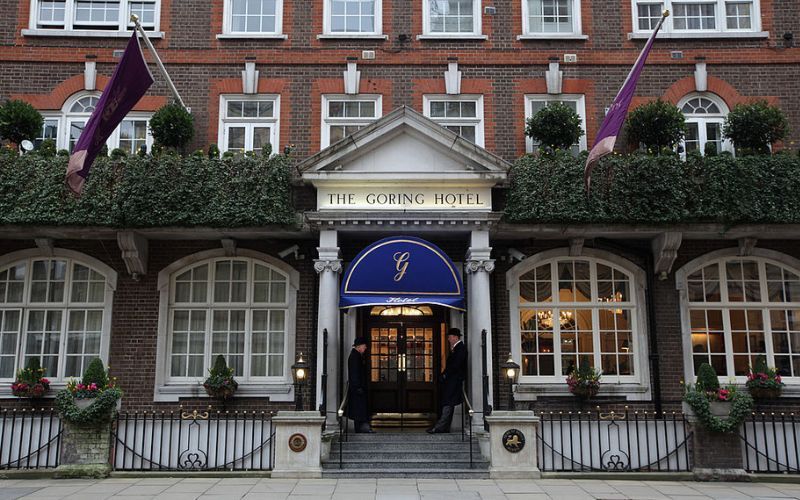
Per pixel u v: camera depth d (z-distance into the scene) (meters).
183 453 10.54
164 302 13.41
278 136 14.13
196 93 14.19
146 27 14.51
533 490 9.40
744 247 13.51
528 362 13.60
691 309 13.70
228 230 12.72
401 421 13.49
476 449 11.23
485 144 14.12
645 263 13.66
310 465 10.30
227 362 13.52
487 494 9.12
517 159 12.97
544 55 14.45
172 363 13.50
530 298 13.84
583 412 12.69
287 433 10.39
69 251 13.52
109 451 10.43
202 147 14.00
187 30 14.41
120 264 13.50
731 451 10.35
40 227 12.48
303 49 14.41
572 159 12.66
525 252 13.74
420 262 11.82
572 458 10.41
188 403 13.03
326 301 12.02
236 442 10.55
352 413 12.19
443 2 14.88
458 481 10.02
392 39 14.52
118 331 13.25
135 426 10.53
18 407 12.91
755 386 12.85
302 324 13.41
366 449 11.20
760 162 12.63
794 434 10.42
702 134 14.20
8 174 12.28
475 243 12.34
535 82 14.35
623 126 13.89
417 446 11.35
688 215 12.38
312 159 12.36
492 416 10.47
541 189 12.50
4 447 10.54
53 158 12.51
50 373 13.33
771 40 14.43
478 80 14.36
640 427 10.77
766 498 8.98
